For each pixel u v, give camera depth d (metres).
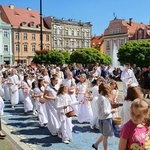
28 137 7.51
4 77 14.64
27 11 69.12
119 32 69.88
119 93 16.42
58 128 7.50
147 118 3.09
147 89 14.21
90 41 80.38
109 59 52.56
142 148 3.03
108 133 5.60
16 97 12.44
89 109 9.12
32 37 65.88
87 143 6.87
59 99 7.04
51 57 44.12
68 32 74.38
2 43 59.12
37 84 9.88
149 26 67.31
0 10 65.44
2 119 9.92
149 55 41.78
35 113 10.85
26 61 64.38
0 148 6.47
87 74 21.64
